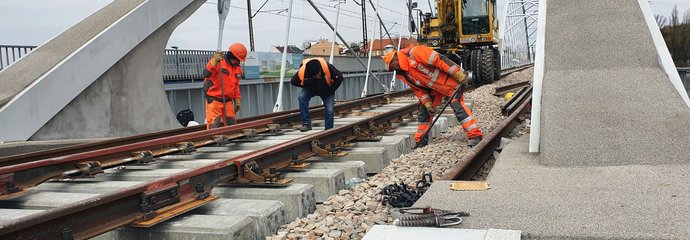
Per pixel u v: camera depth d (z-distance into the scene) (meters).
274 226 3.98
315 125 10.44
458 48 22.08
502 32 49.47
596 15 6.22
